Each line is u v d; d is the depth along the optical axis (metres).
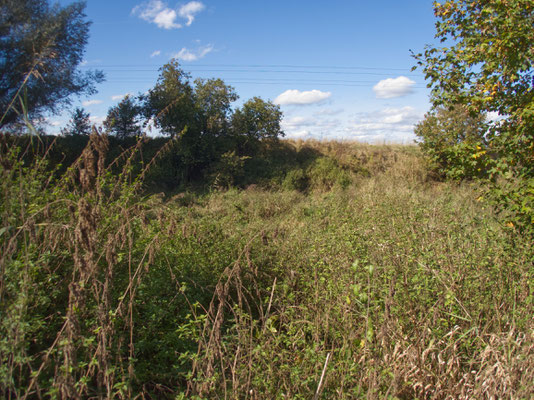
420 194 12.86
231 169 18.06
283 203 12.67
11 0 14.68
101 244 3.38
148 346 3.10
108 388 2.32
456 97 5.71
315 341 3.36
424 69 5.88
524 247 4.53
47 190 3.86
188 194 13.23
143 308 3.55
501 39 5.15
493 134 5.48
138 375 2.86
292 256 5.12
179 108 16.98
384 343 3.08
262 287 4.48
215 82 19.48
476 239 4.96
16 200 2.97
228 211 10.12
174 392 2.91
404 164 20.25
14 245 2.59
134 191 4.36
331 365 3.03
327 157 21.55
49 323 2.95
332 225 6.55
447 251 4.44
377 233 5.41
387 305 3.07
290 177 18.83
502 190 5.02
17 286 2.73
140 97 17.64
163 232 4.36
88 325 2.83
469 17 5.74
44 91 15.40
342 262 4.42
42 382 2.42
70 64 16.70
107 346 2.63
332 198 12.30
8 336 2.29
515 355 2.99
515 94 5.43
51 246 3.30
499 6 5.18
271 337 3.25
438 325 3.43
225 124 20.00
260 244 5.28
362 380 2.90
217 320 2.78
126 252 3.62
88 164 3.32
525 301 3.61
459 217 5.99
